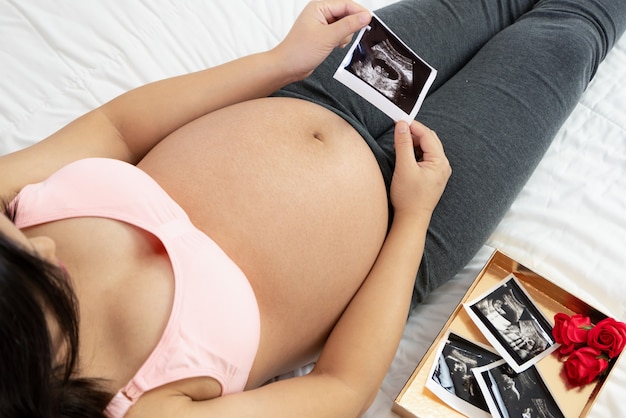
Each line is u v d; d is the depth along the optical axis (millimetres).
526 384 1045
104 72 1262
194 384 712
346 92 1158
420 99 1046
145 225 761
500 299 1133
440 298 1193
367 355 875
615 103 1414
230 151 922
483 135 1125
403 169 1021
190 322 713
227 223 867
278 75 1048
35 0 1279
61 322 563
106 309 708
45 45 1257
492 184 1112
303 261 895
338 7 1054
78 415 604
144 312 707
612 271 1192
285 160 933
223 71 1027
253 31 1368
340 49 1181
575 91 1247
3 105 1186
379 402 1065
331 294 937
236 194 886
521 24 1320
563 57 1223
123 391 671
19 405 518
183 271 735
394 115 1027
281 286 877
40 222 748
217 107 1032
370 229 985
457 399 1028
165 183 896
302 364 1020
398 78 1033
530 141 1160
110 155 941
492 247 1256
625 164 1322
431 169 1031
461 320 1122
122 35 1294
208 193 884
